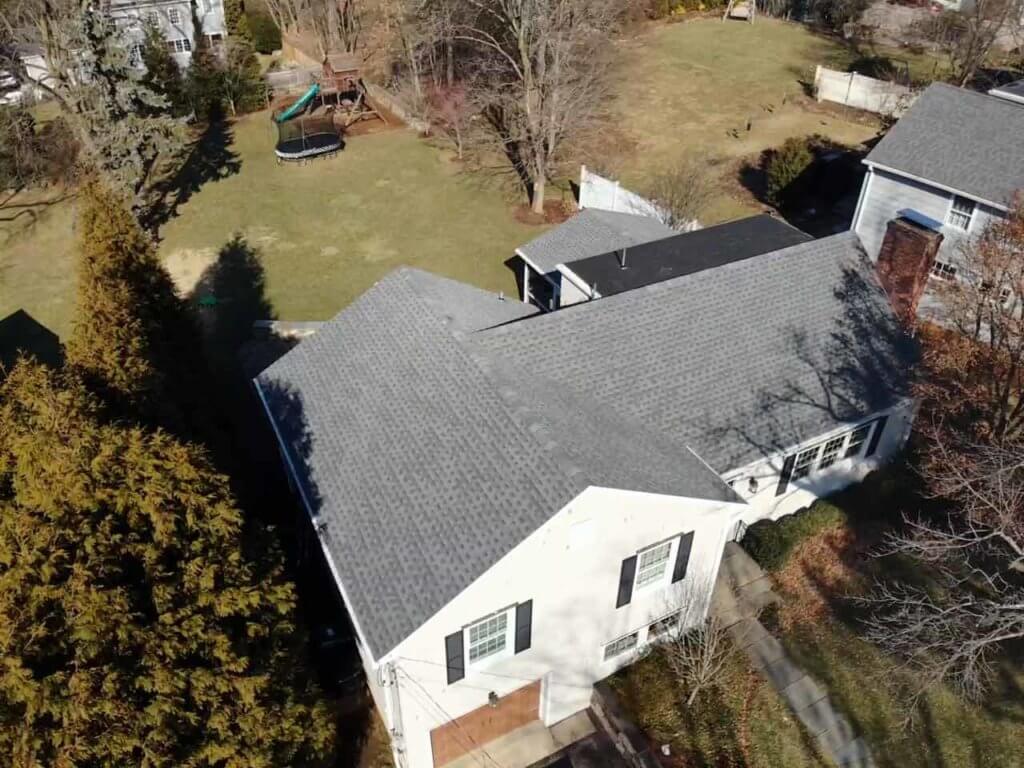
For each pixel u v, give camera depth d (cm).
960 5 5741
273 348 2908
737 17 6397
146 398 1714
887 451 2258
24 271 3381
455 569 1390
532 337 1869
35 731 1029
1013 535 1719
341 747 1694
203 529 1314
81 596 1109
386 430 1709
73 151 3994
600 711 1748
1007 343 2092
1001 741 1612
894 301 2586
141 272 2042
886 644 1788
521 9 3450
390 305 2022
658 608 1725
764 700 1705
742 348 2031
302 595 1930
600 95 4191
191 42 5034
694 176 3534
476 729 1652
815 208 3697
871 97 4656
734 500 1655
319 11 5247
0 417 1334
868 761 1594
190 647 1190
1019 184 2706
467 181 4066
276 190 3981
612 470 1506
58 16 3177
